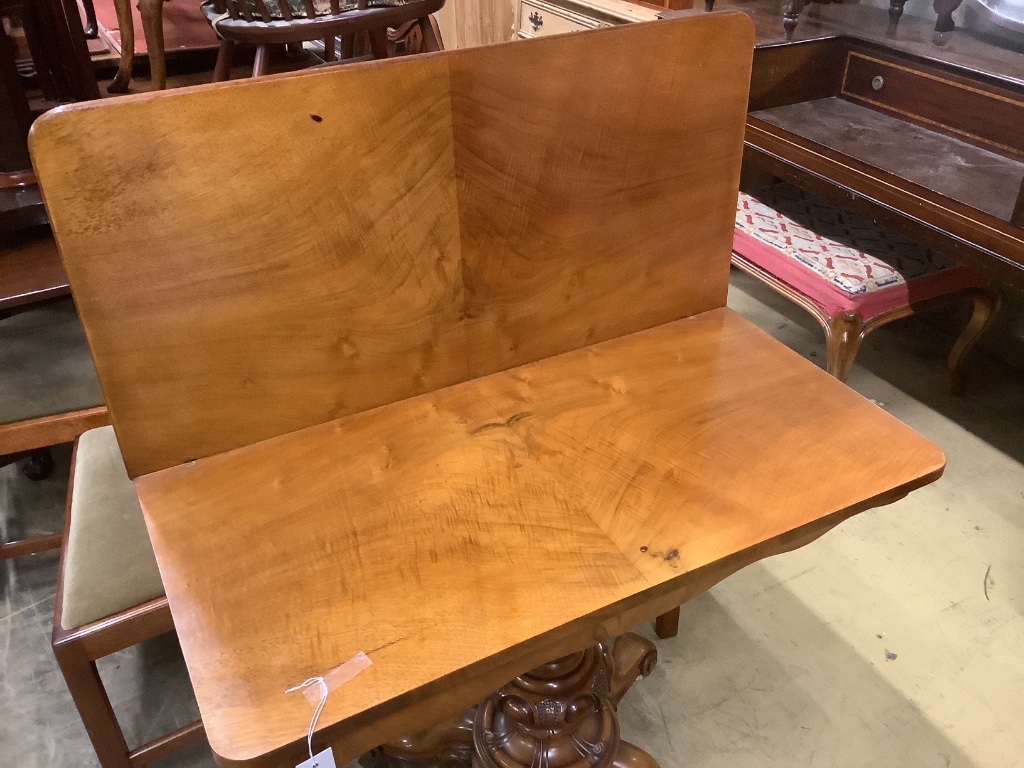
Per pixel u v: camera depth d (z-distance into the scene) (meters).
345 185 0.81
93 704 1.08
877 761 1.31
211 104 0.72
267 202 0.78
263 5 1.65
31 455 1.86
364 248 0.85
